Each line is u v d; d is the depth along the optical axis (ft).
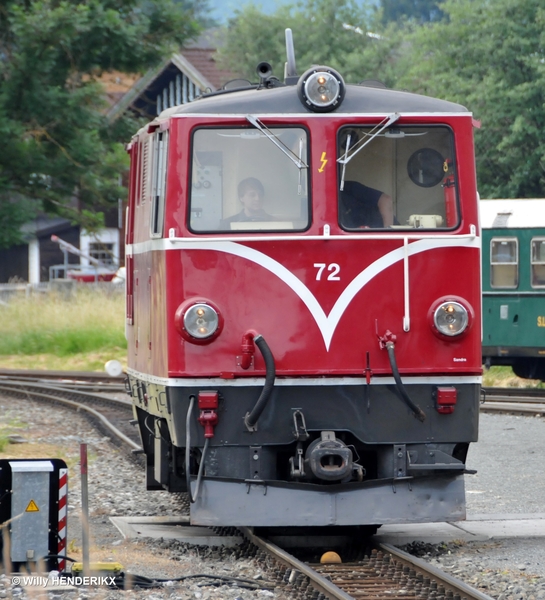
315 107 102.01
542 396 257.96
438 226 103.45
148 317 111.24
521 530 116.57
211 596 87.30
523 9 423.64
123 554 103.71
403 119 103.04
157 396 106.83
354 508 100.89
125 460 171.32
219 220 101.86
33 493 94.02
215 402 100.22
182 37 360.69
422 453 102.63
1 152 339.98
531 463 165.68
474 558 102.73
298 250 101.40
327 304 101.40
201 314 100.07
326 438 100.42
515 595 87.40
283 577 94.22
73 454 177.58
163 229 101.96
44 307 392.47
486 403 241.14
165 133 104.63
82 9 325.83
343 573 96.73
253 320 101.14
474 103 427.74
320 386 101.35
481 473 157.79
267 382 99.45
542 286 261.44
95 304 391.86
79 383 290.56
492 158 426.10
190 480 100.99
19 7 328.08
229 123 102.22
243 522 100.48
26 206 373.81
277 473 108.27
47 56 333.21
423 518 101.55
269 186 102.47
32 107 338.13
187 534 114.73
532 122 416.26
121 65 346.33
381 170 103.40
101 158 358.84
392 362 100.63
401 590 89.20
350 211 102.68
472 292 102.83
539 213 264.11
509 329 264.72
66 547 96.02
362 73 638.94
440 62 456.04
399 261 102.17
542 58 418.31
